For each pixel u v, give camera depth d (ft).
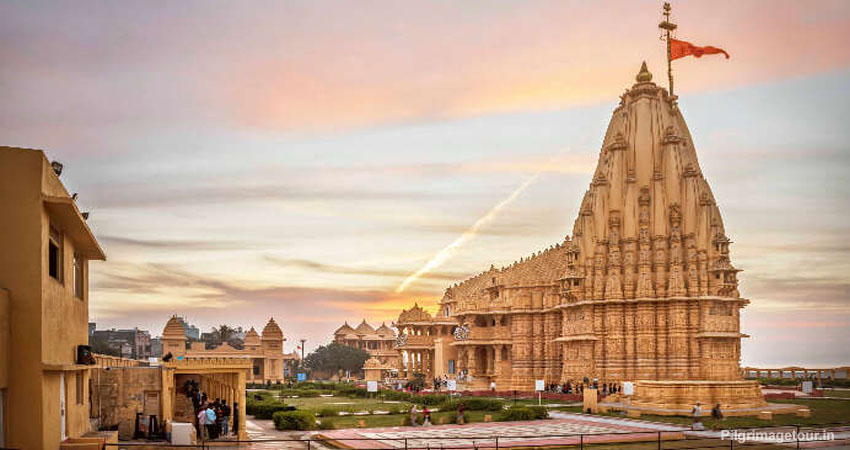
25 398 93.50
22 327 94.02
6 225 94.79
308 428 175.63
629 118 300.20
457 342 358.23
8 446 92.32
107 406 140.97
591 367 286.05
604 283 287.07
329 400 290.56
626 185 291.58
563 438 150.92
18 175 95.66
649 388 225.76
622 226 287.89
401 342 395.14
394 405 247.70
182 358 147.84
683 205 279.49
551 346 326.65
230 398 186.50
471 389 330.13
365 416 208.44
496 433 161.27
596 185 299.79
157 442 132.87
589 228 297.12
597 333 285.43
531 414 196.75
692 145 301.63
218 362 152.56
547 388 322.14
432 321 396.37
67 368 99.25
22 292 94.48
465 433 161.48
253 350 474.08
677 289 268.41
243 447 141.38
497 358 345.31
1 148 95.61
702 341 264.72
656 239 279.69
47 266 99.04
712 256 268.82
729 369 264.93
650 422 188.96
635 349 276.41
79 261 130.62
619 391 258.78
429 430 169.37
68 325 115.24
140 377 143.13
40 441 93.66
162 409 142.82
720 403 215.31
